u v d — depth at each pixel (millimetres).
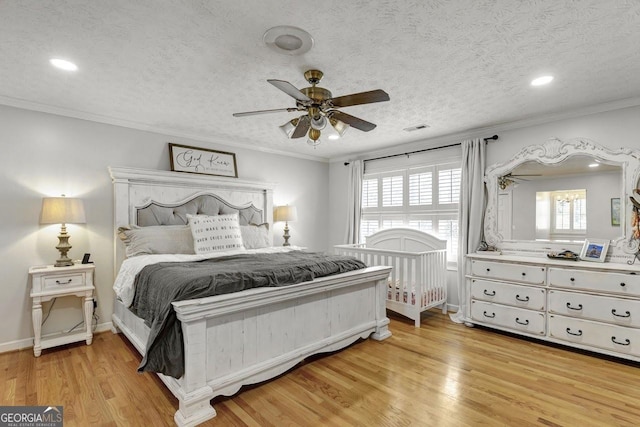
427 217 4488
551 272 3043
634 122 2930
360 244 4820
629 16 1732
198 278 2045
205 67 2346
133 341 2688
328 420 1904
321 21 1787
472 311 3584
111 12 1706
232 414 1966
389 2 1623
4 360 2703
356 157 5410
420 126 3795
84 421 1890
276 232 5043
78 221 2984
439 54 2160
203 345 1953
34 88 2707
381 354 2857
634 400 2127
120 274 2928
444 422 1885
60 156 3193
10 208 2941
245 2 1621
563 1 1618
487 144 3895
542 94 2838
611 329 2713
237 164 4594
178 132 3988
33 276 2785
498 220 3752
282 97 2928
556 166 3377
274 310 2377
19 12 1697
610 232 3043
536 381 2375
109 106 3139
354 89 2738
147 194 3656
